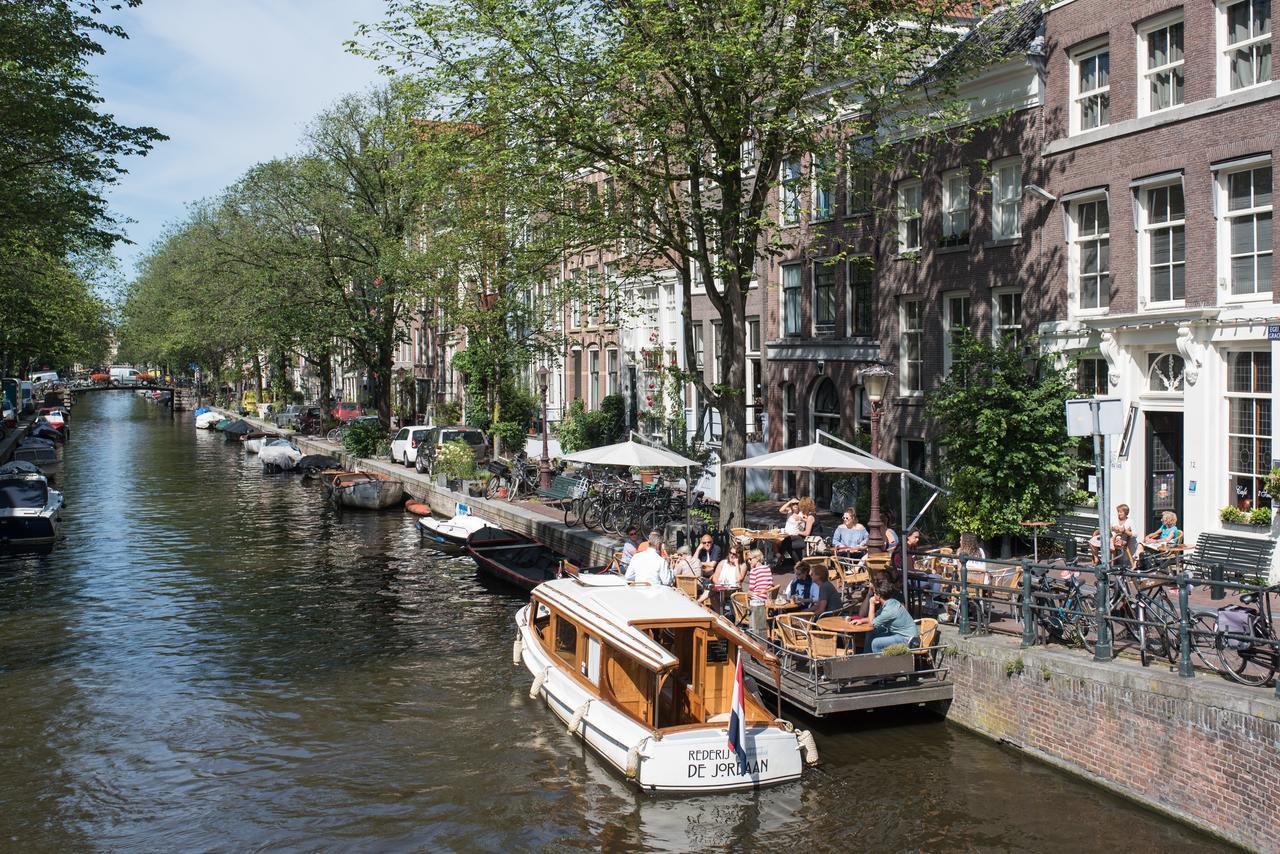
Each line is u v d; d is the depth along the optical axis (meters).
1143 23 18.27
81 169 24.17
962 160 22.41
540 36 18.30
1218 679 10.61
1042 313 20.47
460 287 37.75
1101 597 11.76
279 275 44.72
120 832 11.27
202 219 68.31
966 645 13.12
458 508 29.75
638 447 21.31
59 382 131.25
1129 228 18.47
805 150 19.38
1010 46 20.55
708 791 11.89
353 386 79.56
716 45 16.89
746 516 24.78
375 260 42.34
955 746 12.71
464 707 15.10
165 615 20.59
